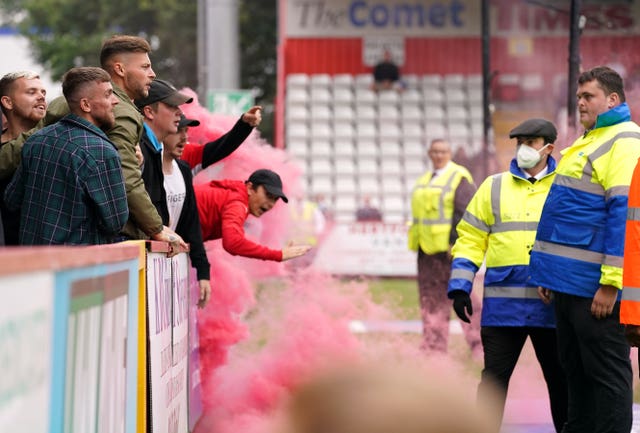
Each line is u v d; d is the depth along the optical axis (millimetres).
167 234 11594
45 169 10297
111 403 7238
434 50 60156
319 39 60156
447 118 58344
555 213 12383
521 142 13828
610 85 12117
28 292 5004
